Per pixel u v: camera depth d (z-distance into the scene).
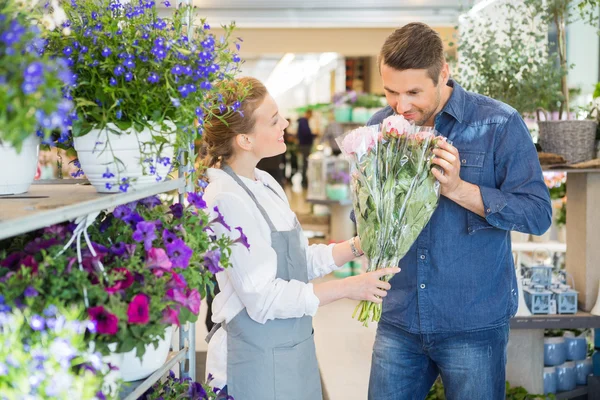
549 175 4.66
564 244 4.19
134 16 1.76
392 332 2.57
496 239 2.43
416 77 2.28
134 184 1.78
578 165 3.50
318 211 8.00
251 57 14.16
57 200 1.55
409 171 2.24
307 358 2.29
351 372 4.25
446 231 2.42
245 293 2.14
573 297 3.57
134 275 1.63
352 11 5.91
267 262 2.15
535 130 4.14
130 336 1.54
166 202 2.08
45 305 1.43
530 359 3.79
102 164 1.72
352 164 2.31
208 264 1.92
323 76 18.25
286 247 2.27
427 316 2.46
